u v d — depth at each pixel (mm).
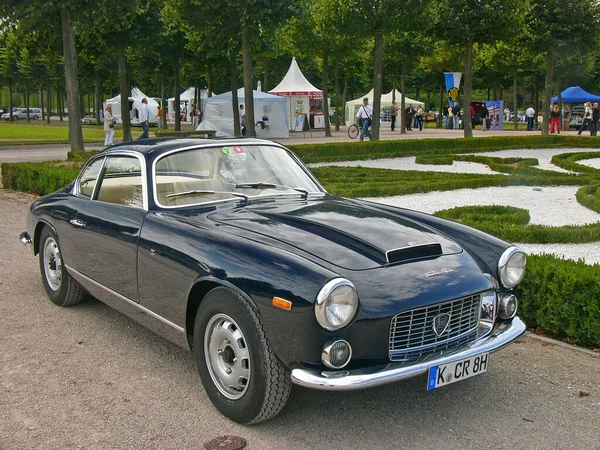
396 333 3314
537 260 5324
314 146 19578
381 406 3783
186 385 4043
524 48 27938
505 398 3910
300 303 3082
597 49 27656
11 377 4148
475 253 4008
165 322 4016
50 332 5020
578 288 4785
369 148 20812
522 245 7742
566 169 16641
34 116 78500
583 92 45344
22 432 3420
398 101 50406
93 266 4824
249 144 4953
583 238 7859
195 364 4391
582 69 43375
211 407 3736
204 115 31891
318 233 3781
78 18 16516
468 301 3600
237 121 28141
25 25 16797
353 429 3486
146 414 3639
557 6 26078
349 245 3641
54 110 105875
